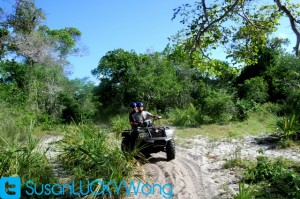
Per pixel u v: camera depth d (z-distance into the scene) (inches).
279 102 1093.1
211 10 353.7
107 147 338.0
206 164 365.1
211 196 257.9
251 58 397.4
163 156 421.4
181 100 1223.5
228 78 1402.6
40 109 1061.8
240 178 301.1
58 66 1190.9
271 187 270.7
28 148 300.7
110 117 1206.3
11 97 962.1
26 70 1115.9
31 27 1175.0
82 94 1212.5
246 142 499.2
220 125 802.2
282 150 425.4
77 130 400.8
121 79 1370.6
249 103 917.8
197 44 343.6
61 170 338.6
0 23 1132.5
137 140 369.7
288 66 1295.5
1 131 489.7
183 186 282.7
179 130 725.3
